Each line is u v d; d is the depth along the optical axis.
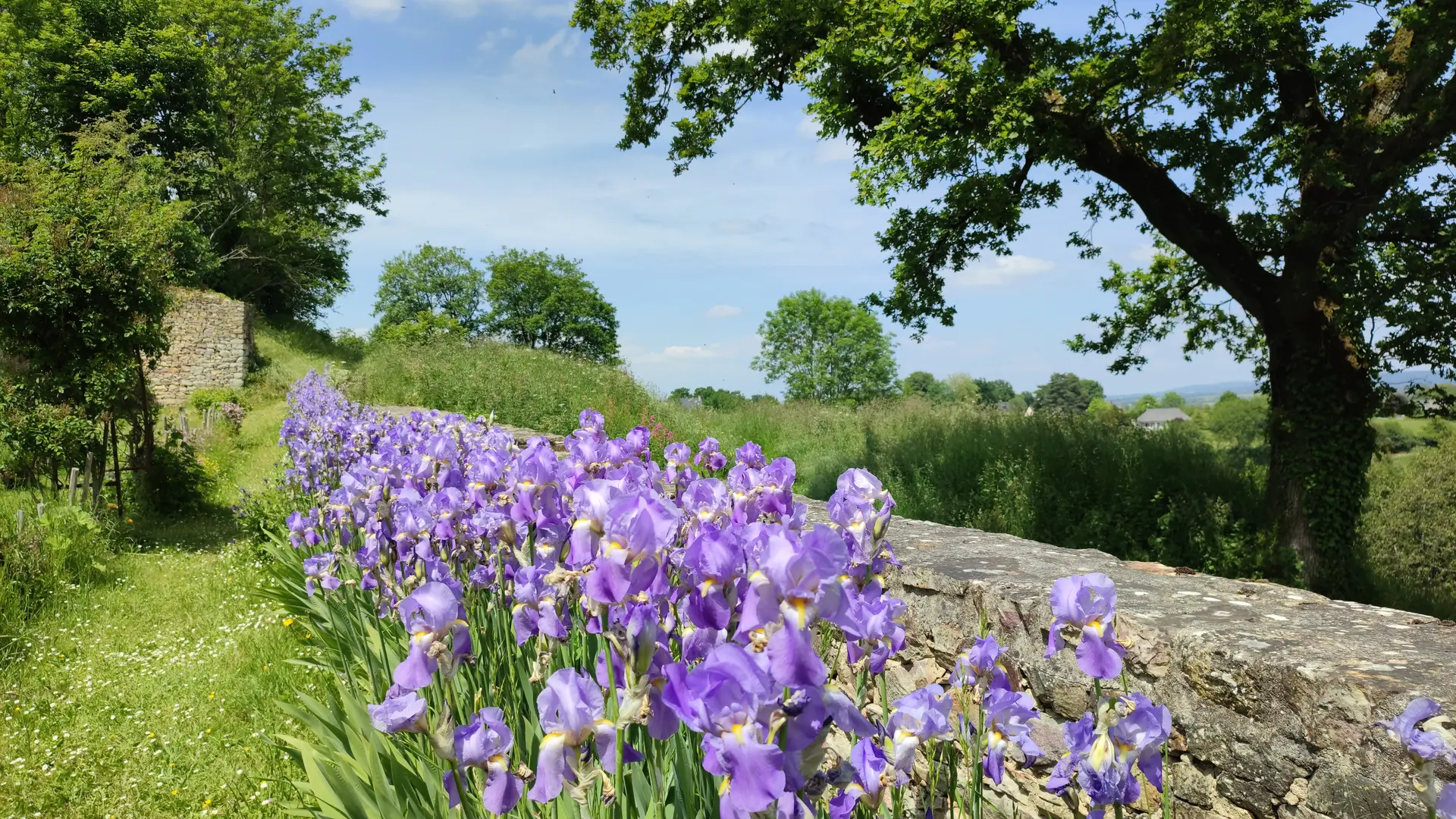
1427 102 8.77
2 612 6.28
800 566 1.19
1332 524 10.20
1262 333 12.47
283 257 32.12
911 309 12.37
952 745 1.81
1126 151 10.73
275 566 6.71
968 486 12.40
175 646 5.90
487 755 1.61
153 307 10.31
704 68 13.80
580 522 1.70
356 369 21.28
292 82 32.16
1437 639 2.37
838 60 11.12
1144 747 1.58
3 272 9.04
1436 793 1.45
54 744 4.33
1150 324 13.34
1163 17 9.53
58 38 26.77
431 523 3.13
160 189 23.56
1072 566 3.47
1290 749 2.18
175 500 11.11
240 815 3.65
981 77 9.91
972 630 3.23
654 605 1.53
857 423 18.00
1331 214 9.77
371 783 2.54
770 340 53.78
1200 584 3.14
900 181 9.90
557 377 16.91
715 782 1.92
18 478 10.11
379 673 3.39
